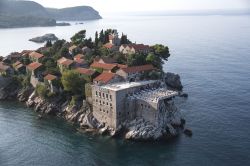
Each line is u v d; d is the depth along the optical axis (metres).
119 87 154.00
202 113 171.25
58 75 196.12
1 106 188.50
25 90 198.50
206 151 131.38
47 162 125.62
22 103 194.00
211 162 123.31
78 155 130.88
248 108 177.38
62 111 172.75
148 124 145.88
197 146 135.75
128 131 147.12
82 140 144.00
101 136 147.88
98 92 155.12
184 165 122.00
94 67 184.25
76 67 193.38
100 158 128.62
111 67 177.38
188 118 164.88
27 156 130.00
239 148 133.00
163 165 122.62
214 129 151.38
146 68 176.88
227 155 127.94
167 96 149.25
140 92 157.00
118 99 149.00
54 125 160.38
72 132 152.25
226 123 157.88
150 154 130.75
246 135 144.50
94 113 159.88
